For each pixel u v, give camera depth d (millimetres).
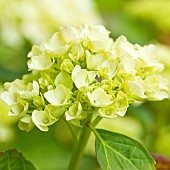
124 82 587
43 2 1019
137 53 626
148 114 982
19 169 644
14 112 594
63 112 583
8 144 952
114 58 592
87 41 605
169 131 1003
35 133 1014
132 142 604
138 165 598
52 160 1021
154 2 1130
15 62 1063
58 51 594
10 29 1009
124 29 1155
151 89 622
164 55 965
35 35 1003
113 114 579
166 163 711
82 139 631
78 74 582
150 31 1138
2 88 905
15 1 1010
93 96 578
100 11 1283
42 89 600
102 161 592
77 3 1050
